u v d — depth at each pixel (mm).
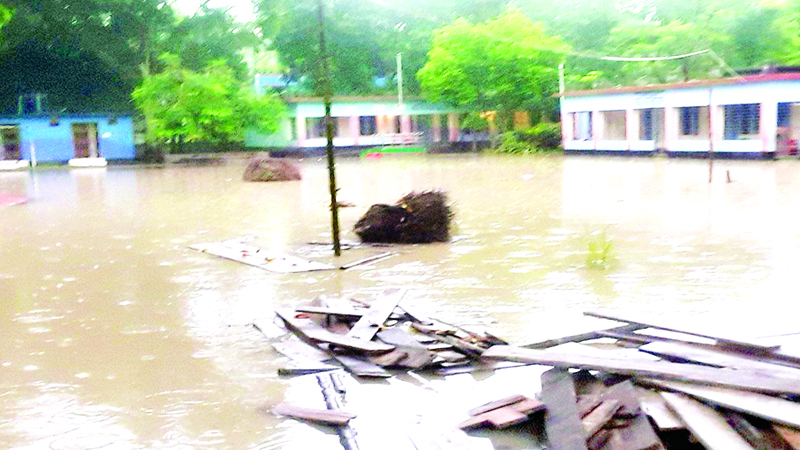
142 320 8930
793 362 5891
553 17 50938
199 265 12273
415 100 49094
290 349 7508
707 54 41281
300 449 5438
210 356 7512
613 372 5793
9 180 33656
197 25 48938
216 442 5570
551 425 5285
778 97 31266
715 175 25750
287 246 13914
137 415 6078
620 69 45875
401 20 52875
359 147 47656
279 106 45312
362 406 6141
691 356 6168
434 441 5387
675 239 13406
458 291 9922
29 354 7699
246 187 26750
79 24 47375
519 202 19938
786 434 4656
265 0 49656
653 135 37281
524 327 8133
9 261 13148
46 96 48781
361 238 14156
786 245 12469
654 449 4734
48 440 5652
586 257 11969
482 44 43750
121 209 20828
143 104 44156
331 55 51344
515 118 49219
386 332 7512
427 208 13852
